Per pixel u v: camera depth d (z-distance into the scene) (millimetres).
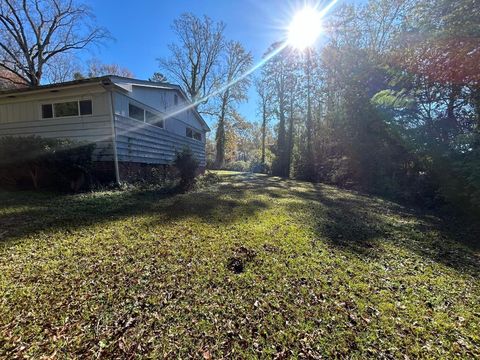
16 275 2715
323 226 5043
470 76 7027
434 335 2037
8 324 1991
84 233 4070
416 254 3840
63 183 7578
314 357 1779
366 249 3898
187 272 2873
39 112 8617
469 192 6246
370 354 1818
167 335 1931
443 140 8250
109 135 8109
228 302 2350
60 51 18719
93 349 1784
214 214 5652
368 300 2484
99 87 7988
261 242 3938
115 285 2562
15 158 6980
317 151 17609
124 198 6930
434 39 7613
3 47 16688
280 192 9961
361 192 11633
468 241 4656
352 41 15367
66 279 2658
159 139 11266
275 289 2600
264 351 1821
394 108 10453
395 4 13008
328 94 16641
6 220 4633
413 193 9055
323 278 2871
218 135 27156
